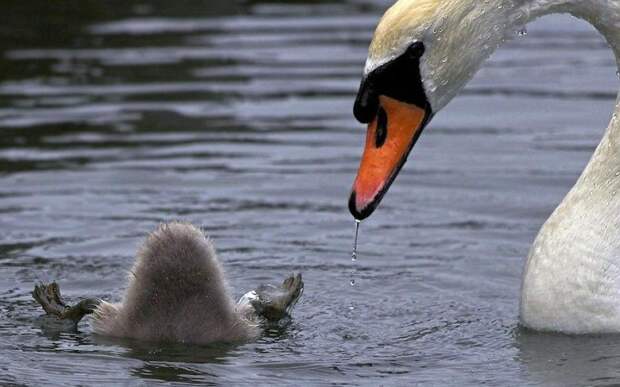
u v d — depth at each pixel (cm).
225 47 2309
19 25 2491
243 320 1097
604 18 1082
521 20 1042
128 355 1044
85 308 1121
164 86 2050
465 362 1024
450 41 1006
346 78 2089
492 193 1531
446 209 1480
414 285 1239
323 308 1179
